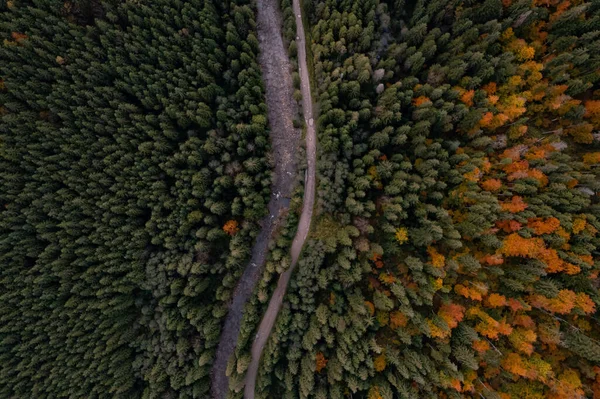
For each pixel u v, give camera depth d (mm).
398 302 48188
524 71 45844
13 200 51344
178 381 51906
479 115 45469
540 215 43469
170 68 54812
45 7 51375
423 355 45625
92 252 52500
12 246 51281
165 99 53094
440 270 45062
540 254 42969
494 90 47250
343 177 51750
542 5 45656
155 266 53125
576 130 44500
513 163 45500
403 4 52719
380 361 46656
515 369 42219
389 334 48031
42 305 51094
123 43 53688
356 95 51469
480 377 44531
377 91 51938
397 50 50438
